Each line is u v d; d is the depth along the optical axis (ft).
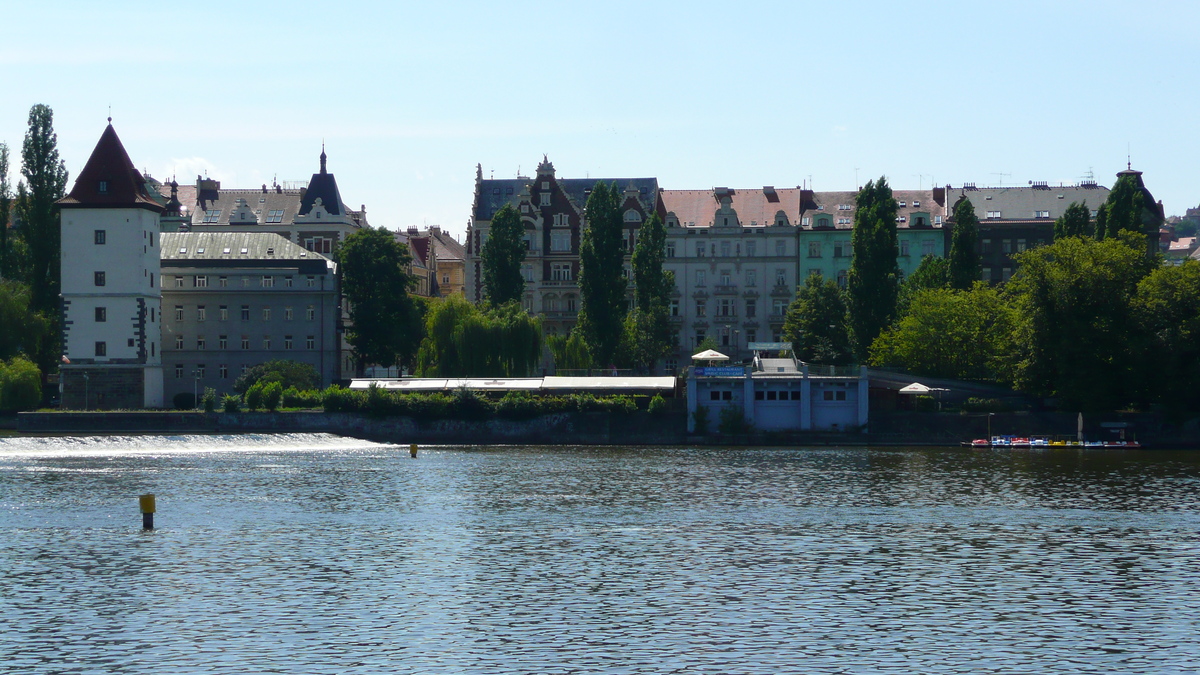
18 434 531.50
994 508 342.64
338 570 256.32
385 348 636.89
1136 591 238.48
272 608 223.30
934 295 579.48
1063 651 196.95
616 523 316.60
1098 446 510.99
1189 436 515.09
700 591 237.66
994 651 196.75
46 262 617.62
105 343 592.60
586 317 638.12
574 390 558.15
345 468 439.63
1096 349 519.19
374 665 187.93
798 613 220.64
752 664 189.26
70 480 397.39
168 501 352.08
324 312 653.30
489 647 198.18
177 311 650.84
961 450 508.94
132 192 596.29
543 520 321.32
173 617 216.33
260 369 600.39
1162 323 515.09
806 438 531.91
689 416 537.24
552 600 229.86
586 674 184.14
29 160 618.85
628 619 216.13
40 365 611.06
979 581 247.09
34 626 210.59
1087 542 289.74
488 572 254.88
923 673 185.26
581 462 461.37
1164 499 360.07
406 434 545.03
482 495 367.86
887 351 581.94
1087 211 627.46
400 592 236.22
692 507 344.08
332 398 549.95
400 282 650.02
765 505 348.18
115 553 273.75
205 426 545.03
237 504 347.15
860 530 306.14
